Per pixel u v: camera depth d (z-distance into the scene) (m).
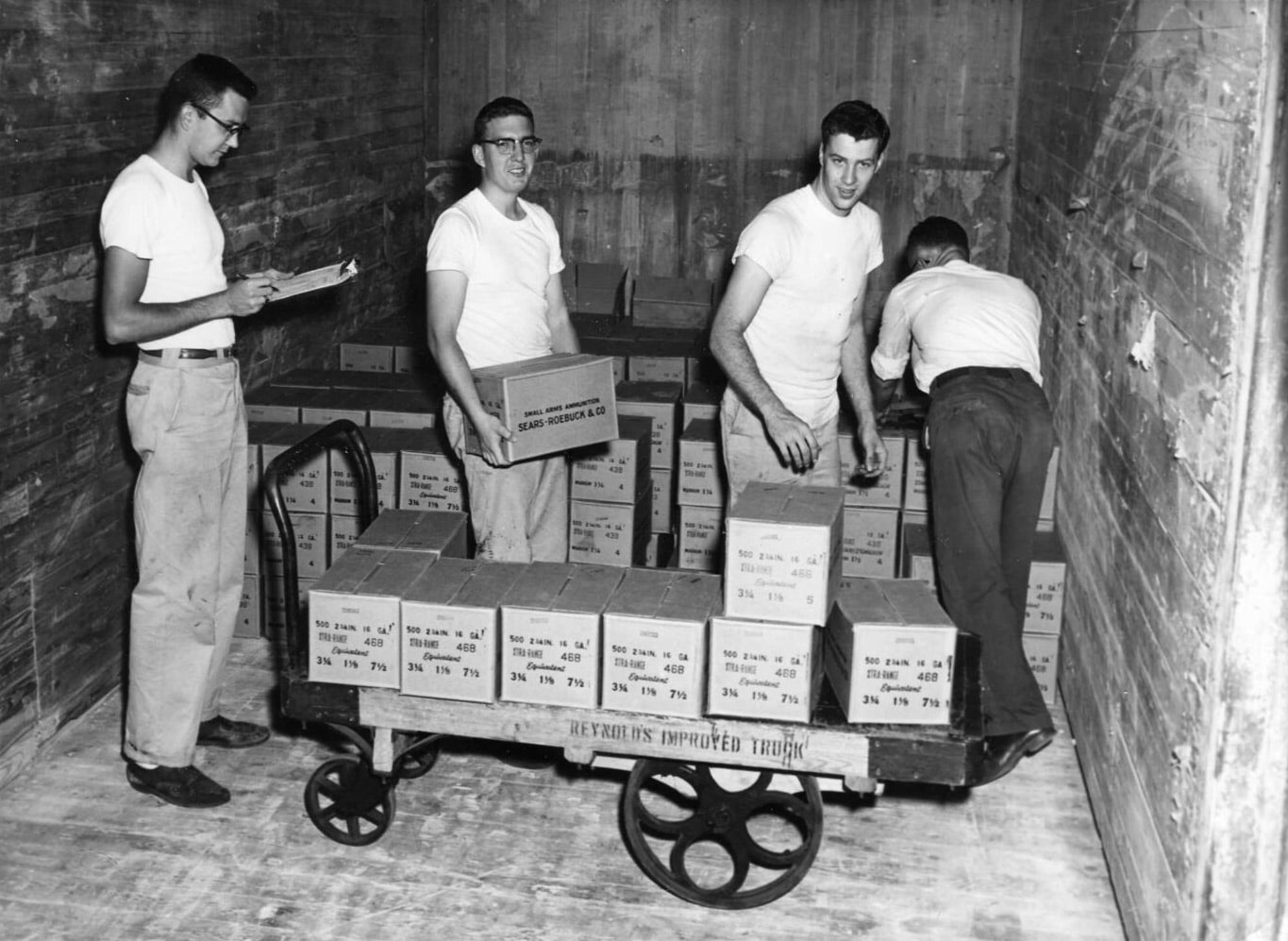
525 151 3.72
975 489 3.81
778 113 6.84
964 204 6.80
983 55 6.61
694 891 3.17
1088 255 4.11
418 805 3.62
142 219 3.36
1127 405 3.34
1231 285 2.31
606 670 2.94
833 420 3.96
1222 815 2.38
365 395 5.08
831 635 3.02
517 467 3.74
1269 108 2.16
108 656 4.19
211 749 3.90
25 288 3.59
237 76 3.43
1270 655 2.30
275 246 5.21
